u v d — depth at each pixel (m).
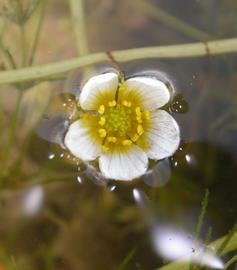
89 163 0.15
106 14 0.16
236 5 0.16
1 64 0.16
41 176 0.15
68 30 0.16
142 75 0.15
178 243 0.15
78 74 0.15
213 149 0.15
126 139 0.15
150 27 0.16
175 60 0.15
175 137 0.14
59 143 0.15
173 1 0.16
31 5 0.16
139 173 0.14
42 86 0.16
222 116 0.16
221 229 0.15
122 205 0.15
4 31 0.16
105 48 0.16
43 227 0.15
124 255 0.15
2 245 0.15
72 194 0.15
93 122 0.15
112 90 0.14
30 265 0.15
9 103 0.16
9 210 0.15
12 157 0.16
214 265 0.14
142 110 0.15
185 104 0.15
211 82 0.16
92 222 0.15
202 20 0.16
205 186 0.15
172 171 0.15
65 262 0.15
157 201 0.15
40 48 0.16
